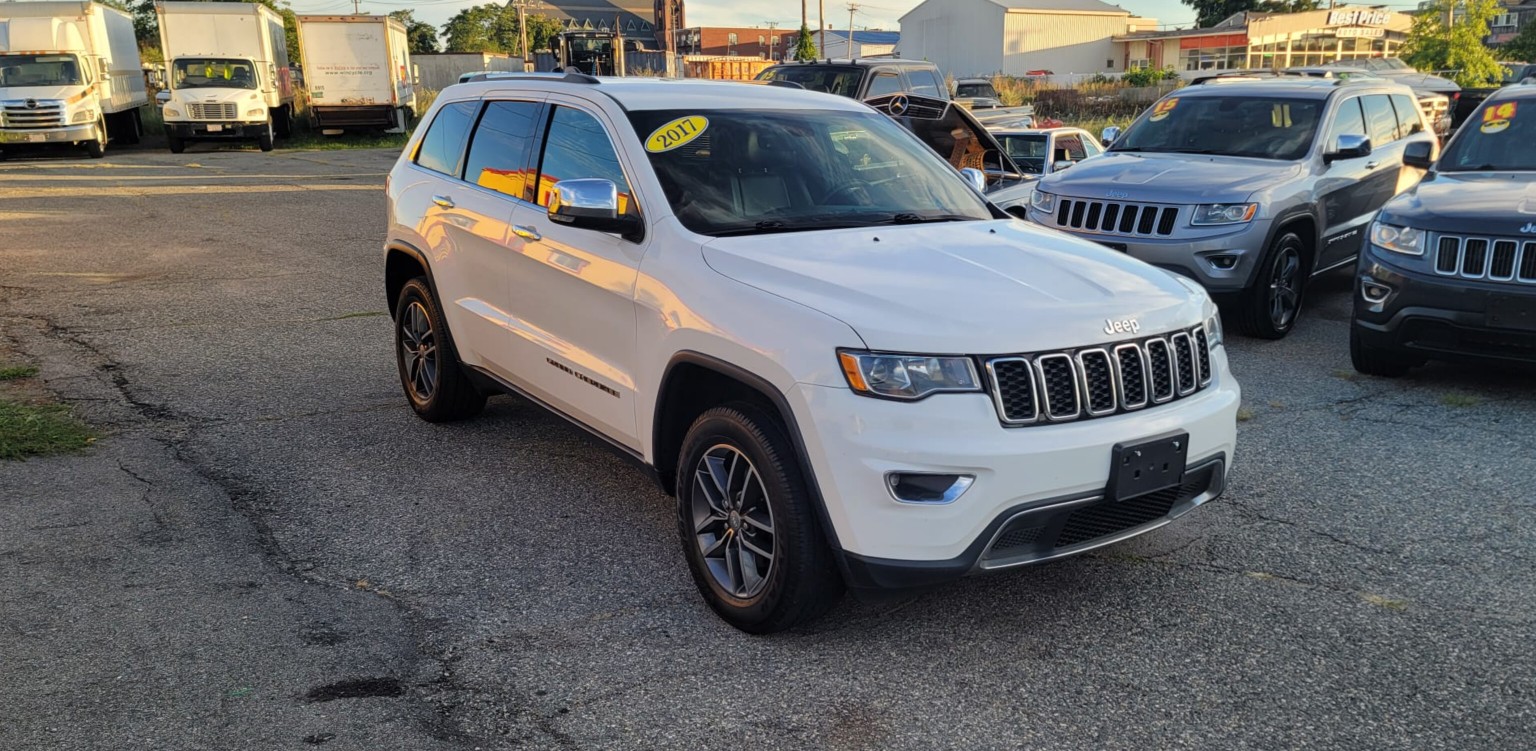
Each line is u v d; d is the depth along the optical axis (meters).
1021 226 4.50
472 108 5.43
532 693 3.23
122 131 29.75
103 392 6.29
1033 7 71.69
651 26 134.75
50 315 8.32
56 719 3.02
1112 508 3.44
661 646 3.53
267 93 27.92
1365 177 8.90
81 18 25.30
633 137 4.27
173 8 26.89
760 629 3.57
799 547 3.35
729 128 4.48
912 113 10.38
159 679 3.25
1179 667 3.43
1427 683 3.33
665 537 4.42
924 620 3.73
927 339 3.20
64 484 4.84
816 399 3.22
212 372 6.77
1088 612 3.79
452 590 3.91
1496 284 5.99
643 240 4.02
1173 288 3.80
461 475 5.08
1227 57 65.69
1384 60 34.44
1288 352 7.63
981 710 3.18
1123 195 7.79
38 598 3.74
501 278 4.86
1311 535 4.45
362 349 7.41
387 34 29.81
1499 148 7.34
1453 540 4.40
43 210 14.70
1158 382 3.54
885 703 3.21
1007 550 3.30
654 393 3.88
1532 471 5.19
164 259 10.96
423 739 2.98
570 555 4.23
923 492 3.18
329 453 5.34
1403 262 6.36
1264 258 7.58
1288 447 5.55
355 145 29.64
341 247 11.88
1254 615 3.77
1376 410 6.20
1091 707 3.20
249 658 3.39
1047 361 3.28
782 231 4.04
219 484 4.90
